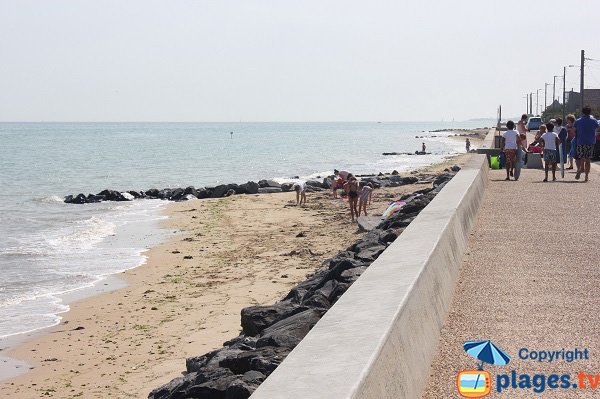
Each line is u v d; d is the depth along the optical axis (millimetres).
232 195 43062
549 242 10812
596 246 10484
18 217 35188
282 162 82312
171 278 19828
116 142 154875
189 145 136750
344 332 4172
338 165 75500
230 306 16391
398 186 43656
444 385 5098
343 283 11055
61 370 12859
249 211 34375
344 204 35094
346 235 25141
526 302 7352
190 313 16047
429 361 5359
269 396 3182
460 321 6648
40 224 32281
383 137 191375
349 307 4723
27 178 61781
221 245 24812
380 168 69188
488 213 14102
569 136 26359
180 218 33188
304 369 3543
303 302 11250
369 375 3555
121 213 36406
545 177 21578
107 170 71438
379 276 5637
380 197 36656
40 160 87188
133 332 14891
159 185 56562
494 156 29766
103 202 43031
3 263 22406
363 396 3377
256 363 8102
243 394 7309
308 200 38000
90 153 104875
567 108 93250
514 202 15961
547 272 8750
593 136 21109
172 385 9609
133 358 13258
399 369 4281
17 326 15656
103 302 17484
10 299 17922
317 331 4215
